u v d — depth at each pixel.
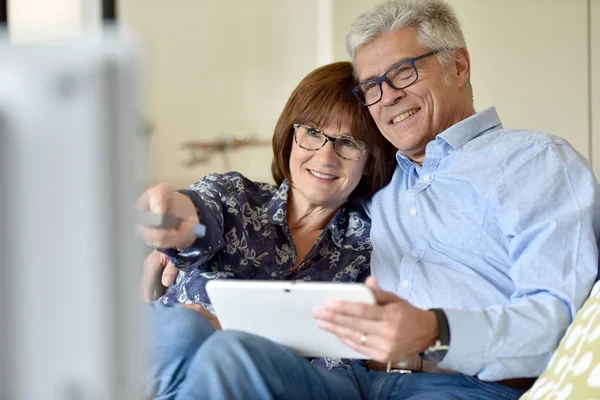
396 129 1.98
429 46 1.97
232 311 1.41
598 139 4.01
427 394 1.51
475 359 1.43
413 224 1.88
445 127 2.00
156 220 1.46
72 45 0.59
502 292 1.69
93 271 0.60
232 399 1.21
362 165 2.00
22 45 0.59
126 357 0.62
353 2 3.87
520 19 4.02
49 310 0.61
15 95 0.59
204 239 1.70
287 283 1.33
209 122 5.38
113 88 0.58
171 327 1.35
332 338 1.40
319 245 1.96
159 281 2.04
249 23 5.45
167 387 1.32
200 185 1.97
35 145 0.59
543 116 4.05
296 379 1.33
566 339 1.39
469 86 2.11
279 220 1.97
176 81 5.20
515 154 1.77
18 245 0.60
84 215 0.59
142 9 5.00
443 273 1.75
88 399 0.61
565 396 1.24
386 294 1.35
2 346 0.61
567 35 4.02
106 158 0.59
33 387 0.61
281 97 5.18
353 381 1.65
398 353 1.33
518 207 1.67
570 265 1.55
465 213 1.79
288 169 2.06
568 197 1.65
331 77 2.03
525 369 1.45
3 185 0.59
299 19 4.77
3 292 0.60
